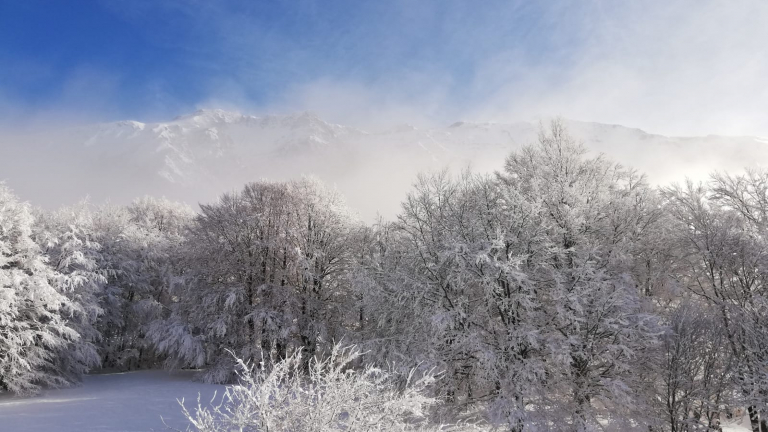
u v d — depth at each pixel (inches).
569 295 493.4
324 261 1046.4
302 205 1078.4
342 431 192.2
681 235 654.5
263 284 1031.0
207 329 1029.2
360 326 946.7
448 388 532.7
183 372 1172.5
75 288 950.4
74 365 938.7
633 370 521.7
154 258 1321.4
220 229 1070.4
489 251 521.7
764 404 497.7
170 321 1069.1
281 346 984.3
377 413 202.4
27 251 841.5
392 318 630.5
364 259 710.5
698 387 525.3
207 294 1046.4
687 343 518.0
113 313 1181.7
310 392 197.0
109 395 804.0
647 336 505.4
